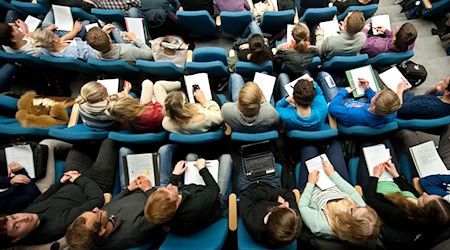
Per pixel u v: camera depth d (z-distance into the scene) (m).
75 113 2.55
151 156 2.20
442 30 3.37
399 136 2.39
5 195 2.01
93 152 2.44
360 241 1.54
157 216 1.57
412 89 3.04
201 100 2.37
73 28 3.07
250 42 2.45
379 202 1.88
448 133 2.19
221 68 2.53
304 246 1.89
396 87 2.55
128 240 1.72
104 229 1.64
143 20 3.02
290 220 1.49
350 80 2.52
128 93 2.64
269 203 1.84
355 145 2.38
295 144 2.50
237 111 2.05
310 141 2.25
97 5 3.40
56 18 3.16
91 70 2.83
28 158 2.20
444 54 3.29
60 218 1.82
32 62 2.69
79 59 2.73
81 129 2.34
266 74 2.61
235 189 2.54
